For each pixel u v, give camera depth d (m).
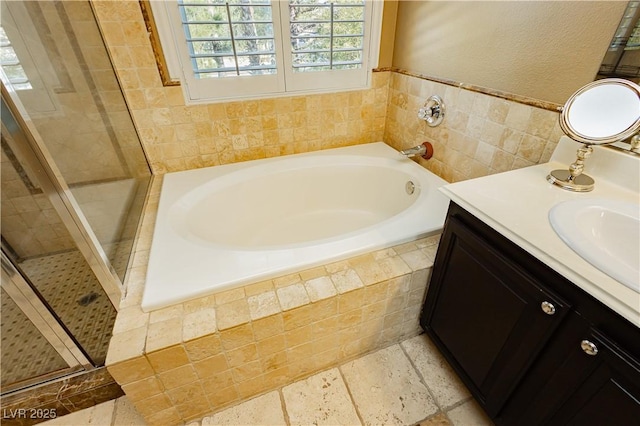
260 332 0.96
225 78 1.52
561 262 0.65
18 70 0.82
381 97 1.90
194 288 0.97
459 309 1.03
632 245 0.78
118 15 1.27
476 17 1.23
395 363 1.29
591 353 0.62
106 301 1.00
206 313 0.93
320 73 1.68
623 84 0.77
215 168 1.70
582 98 0.85
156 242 1.16
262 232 1.78
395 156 1.83
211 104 1.56
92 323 1.04
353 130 1.94
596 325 0.61
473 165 1.41
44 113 0.89
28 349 1.06
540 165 1.05
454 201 0.91
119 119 1.41
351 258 1.13
